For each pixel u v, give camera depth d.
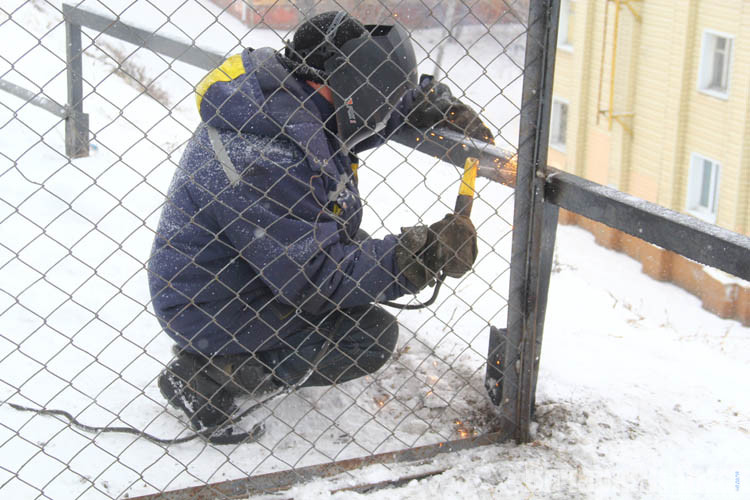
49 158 4.28
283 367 2.40
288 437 2.34
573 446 2.30
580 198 1.99
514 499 2.06
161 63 7.17
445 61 6.51
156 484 2.09
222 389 2.32
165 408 2.20
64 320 2.89
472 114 2.38
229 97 1.92
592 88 19.16
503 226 4.89
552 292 3.71
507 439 2.34
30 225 3.55
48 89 5.43
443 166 5.57
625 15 17.84
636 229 1.87
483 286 3.64
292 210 2.07
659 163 17.69
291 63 2.13
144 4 7.25
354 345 2.41
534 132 2.04
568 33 19.77
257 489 2.07
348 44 2.04
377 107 2.08
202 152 2.07
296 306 2.16
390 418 2.45
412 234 2.11
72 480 2.08
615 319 3.43
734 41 15.35
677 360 3.01
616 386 2.69
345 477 2.13
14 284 3.08
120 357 2.69
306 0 2.14
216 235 2.03
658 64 17.30
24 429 2.26
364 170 5.29
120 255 3.45
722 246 1.68
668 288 13.45
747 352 4.73
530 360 2.25
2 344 2.69
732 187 15.88
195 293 2.19
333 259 2.07
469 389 2.60
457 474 2.16
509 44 2.00
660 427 2.43
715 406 2.61
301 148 2.05
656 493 2.10
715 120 16.09
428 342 2.92
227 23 6.66
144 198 4.06
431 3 4.43
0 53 6.23
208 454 2.24
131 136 5.05
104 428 2.14
